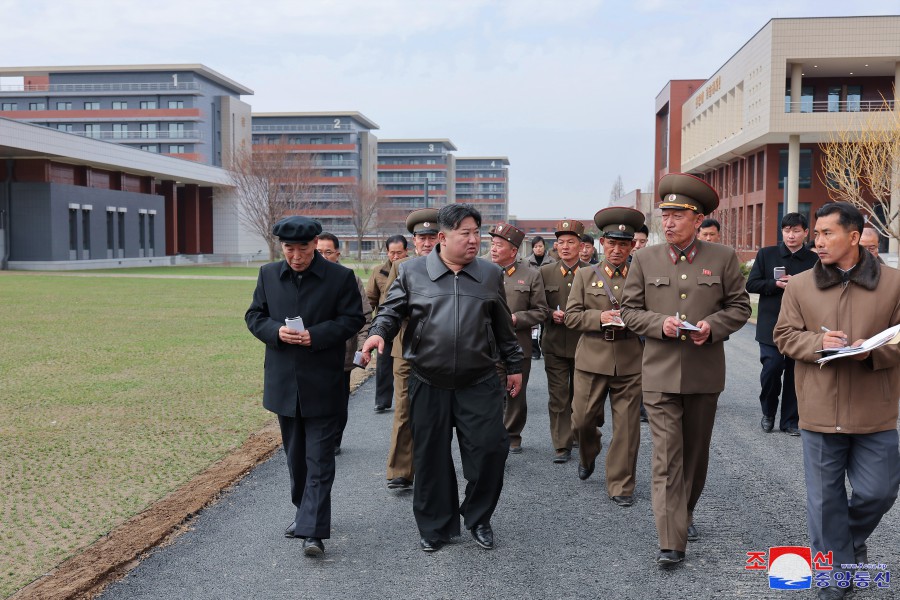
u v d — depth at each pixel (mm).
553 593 4055
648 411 4746
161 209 63750
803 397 4090
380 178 147500
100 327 16891
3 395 9367
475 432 4645
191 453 6781
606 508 5469
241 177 65125
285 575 4301
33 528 4945
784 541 4797
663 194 4891
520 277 6887
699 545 4738
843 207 3965
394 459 5914
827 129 38719
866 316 3924
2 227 49250
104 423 7922
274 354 4805
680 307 4742
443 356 4625
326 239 6977
